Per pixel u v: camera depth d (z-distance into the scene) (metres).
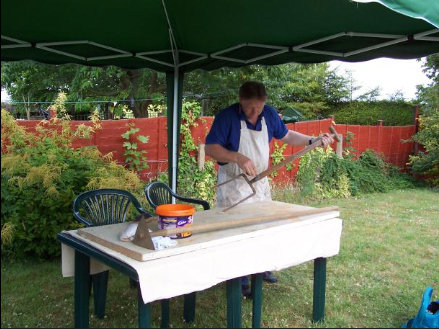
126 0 3.18
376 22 3.25
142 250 1.85
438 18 2.15
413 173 10.15
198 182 6.23
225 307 3.18
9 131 4.37
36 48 3.75
